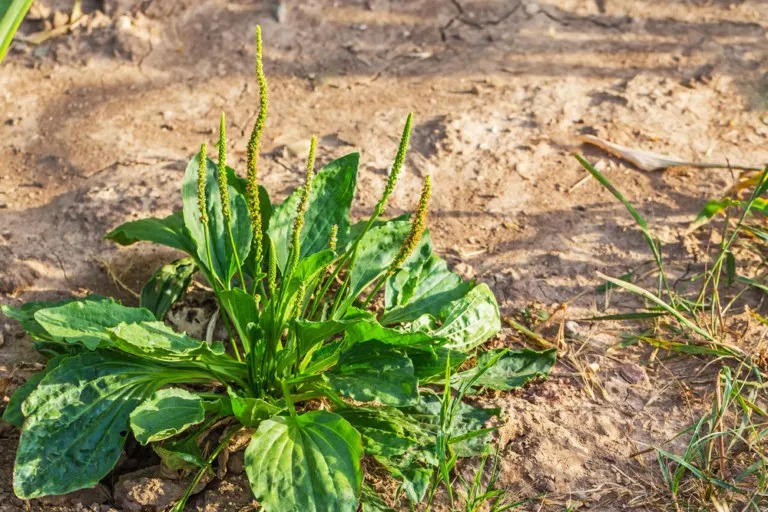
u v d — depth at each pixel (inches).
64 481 52.4
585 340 59.1
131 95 70.7
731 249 62.5
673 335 59.2
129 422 53.6
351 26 74.8
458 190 65.2
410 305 56.9
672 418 56.5
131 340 52.4
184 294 60.0
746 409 55.1
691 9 76.9
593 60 73.0
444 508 53.8
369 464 54.9
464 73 72.1
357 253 56.4
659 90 70.8
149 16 74.4
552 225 63.7
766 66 72.4
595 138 67.4
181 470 54.2
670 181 65.9
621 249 62.6
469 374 56.7
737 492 54.0
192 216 56.1
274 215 56.0
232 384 55.8
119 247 62.2
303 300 56.2
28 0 53.5
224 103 70.2
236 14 75.1
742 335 58.8
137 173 65.7
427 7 76.0
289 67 72.5
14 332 59.3
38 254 62.0
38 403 53.1
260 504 52.2
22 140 67.9
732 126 68.8
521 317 60.0
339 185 56.6
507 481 54.6
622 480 54.7
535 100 70.1
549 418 56.4
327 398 56.3
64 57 72.6
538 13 75.8
